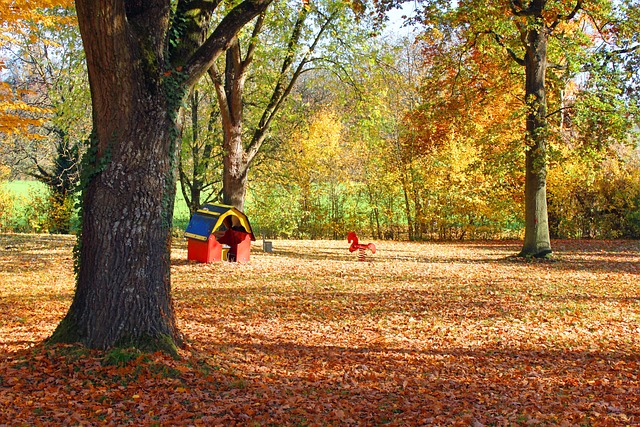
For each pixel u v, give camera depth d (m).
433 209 31.80
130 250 6.79
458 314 11.23
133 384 6.12
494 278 15.86
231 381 6.67
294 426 5.41
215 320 10.41
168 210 7.11
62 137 28.23
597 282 15.08
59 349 6.59
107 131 6.71
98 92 6.60
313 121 32.03
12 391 5.73
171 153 7.08
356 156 32.88
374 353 8.56
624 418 5.60
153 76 6.75
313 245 26.31
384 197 33.34
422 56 32.31
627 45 19.12
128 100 6.64
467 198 30.33
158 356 6.66
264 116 22.09
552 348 8.87
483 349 8.84
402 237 33.78
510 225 32.16
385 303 12.27
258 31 19.98
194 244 18.06
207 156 29.48
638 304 12.16
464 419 5.59
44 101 26.41
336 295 13.12
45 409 5.39
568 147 24.97
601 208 29.64
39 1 10.62
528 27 18.38
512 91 22.52
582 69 19.75
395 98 30.84
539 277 16.03
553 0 18.78
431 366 7.91
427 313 11.31
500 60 21.52
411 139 28.44
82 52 19.30
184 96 7.10
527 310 11.55
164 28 6.87
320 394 6.54
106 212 6.75
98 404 5.59
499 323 10.49
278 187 33.53
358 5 16.67
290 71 23.27
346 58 21.56
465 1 18.27
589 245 25.80
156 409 5.58
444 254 23.05
